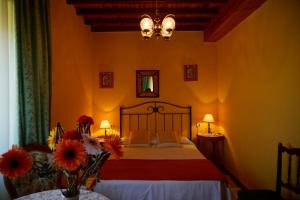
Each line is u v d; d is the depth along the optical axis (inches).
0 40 79.0
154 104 204.4
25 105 86.4
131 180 106.7
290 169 99.8
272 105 116.7
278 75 110.9
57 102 120.6
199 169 118.8
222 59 193.9
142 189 105.6
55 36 119.2
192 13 162.2
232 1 136.2
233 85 170.1
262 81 126.6
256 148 134.7
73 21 150.3
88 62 189.5
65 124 132.0
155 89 203.6
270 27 117.5
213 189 106.3
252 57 138.7
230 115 176.9
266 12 121.3
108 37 202.8
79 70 162.4
